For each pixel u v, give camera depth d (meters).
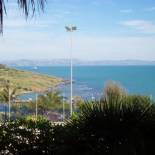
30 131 5.63
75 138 5.25
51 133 5.62
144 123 5.24
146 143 5.14
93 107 5.39
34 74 118.94
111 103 5.37
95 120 5.25
